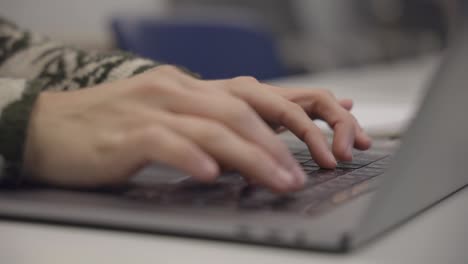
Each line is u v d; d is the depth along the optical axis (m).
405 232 0.29
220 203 0.32
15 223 0.31
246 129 0.37
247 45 1.71
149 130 0.35
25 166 0.38
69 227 0.31
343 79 1.55
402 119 0.75
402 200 0.31
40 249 0.28
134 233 0.29
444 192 0.36
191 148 0.34
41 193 0.35
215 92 0.39
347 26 3.01
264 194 0.34
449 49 0.34
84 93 0.40
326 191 0.35
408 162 0.31
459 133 0.37
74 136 0.37
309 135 0.45
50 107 0.39
